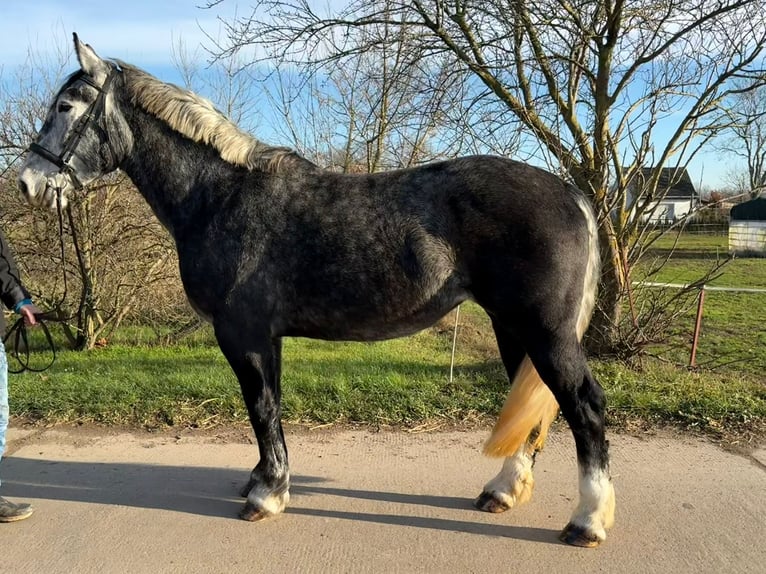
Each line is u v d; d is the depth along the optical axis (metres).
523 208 2.55
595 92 5.18
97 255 6.68
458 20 5.26
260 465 2.97
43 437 3.97
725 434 3.84
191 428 4.09
